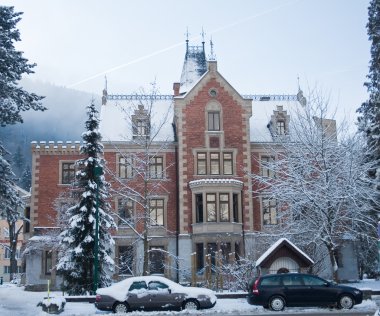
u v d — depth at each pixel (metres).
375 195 27.66
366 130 32.00
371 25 35.97
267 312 19.56
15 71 25.16
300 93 44.22
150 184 38.12
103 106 41.78
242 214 37.41
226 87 39.31
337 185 25.88
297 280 20.50
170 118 41.44
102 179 28.77
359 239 34.78
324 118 28.41
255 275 26.84
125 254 36.91
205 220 36.25
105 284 27.72
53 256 36.69
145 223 28.67
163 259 37.06
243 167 38.25
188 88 43.81
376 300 22.92
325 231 26.27
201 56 45.72
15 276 57.72
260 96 44.78
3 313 20.39
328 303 20.27
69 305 22.45
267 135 40.88
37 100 26.20
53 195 38.47
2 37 24.88
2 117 23.45
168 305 20.28
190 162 38.09
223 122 38.81
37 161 39.00
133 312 19.92
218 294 23.89
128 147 38.59
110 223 28.34
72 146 39.16
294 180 26.98
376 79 35.47
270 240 31.66
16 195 24.66
